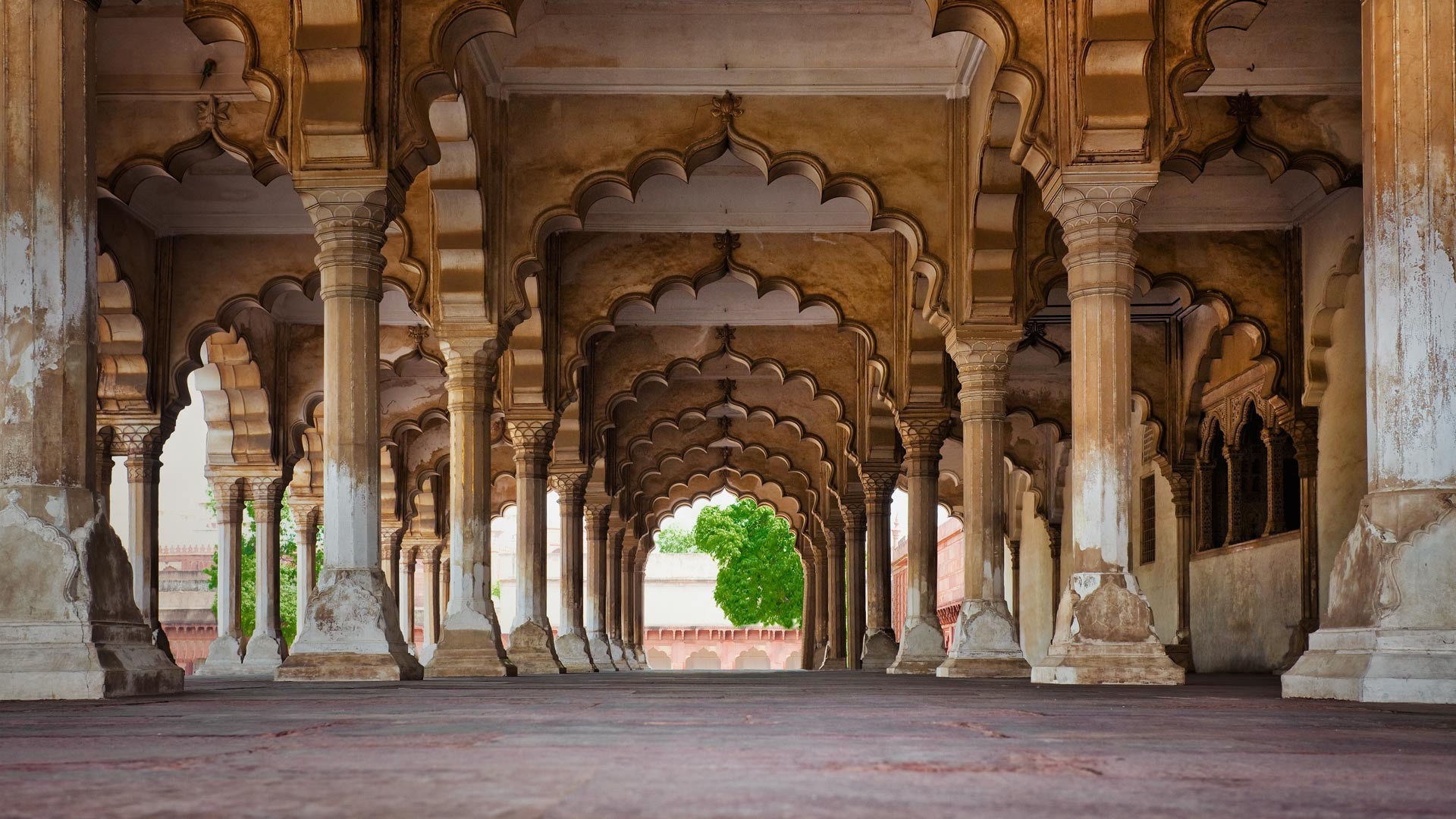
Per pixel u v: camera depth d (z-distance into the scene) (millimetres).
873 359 14734
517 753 2547
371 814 1616
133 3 11391
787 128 11484
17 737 3080
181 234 15016
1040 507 23062
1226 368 16578
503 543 63281
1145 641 7586
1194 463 17766
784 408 21922
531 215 11586
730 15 11367
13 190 5434
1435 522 4914
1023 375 20031
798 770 2182
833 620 25031
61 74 5559
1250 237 14234
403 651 8688
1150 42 7926
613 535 25250
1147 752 2596
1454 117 5164
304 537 23688
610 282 14883
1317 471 13961
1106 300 7875
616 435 21828
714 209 14773
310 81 8625
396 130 8750
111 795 1866
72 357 5484
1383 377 5180
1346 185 11312
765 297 18406
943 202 11445
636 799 1778
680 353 18656
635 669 27531
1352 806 1759
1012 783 2008
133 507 14867
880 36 11422
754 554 50344
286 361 18859
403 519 24875
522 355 14805
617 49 11492
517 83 11602
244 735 3131
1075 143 7961
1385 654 4855
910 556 14406
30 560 5281
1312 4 10742
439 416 22406
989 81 10453
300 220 14867
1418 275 5121
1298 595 14391
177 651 41188
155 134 11844
